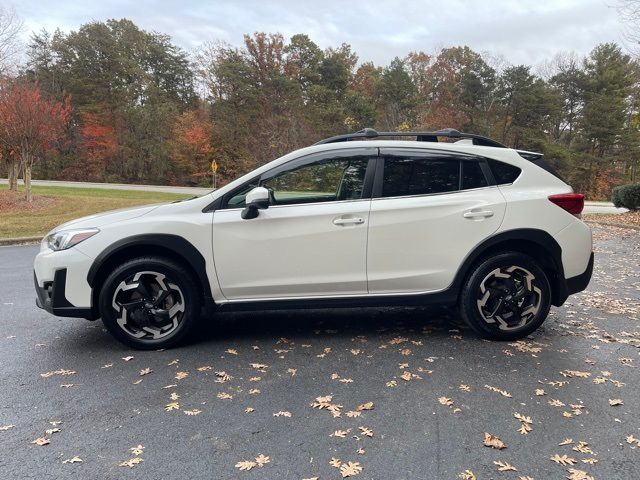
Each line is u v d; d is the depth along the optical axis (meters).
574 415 2.76
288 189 3.86
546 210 3.90
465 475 2.22
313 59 43.88
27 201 18.61
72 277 3.68
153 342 3.82
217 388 3.15
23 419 2.76
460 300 3.97
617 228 13.18
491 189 3.92
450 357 3.64
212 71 44.50
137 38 53.22
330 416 2.77
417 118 43.38
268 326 4.43
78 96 48.38
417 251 3.84
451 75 48.97
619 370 3.40
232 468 2.29
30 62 48.19
